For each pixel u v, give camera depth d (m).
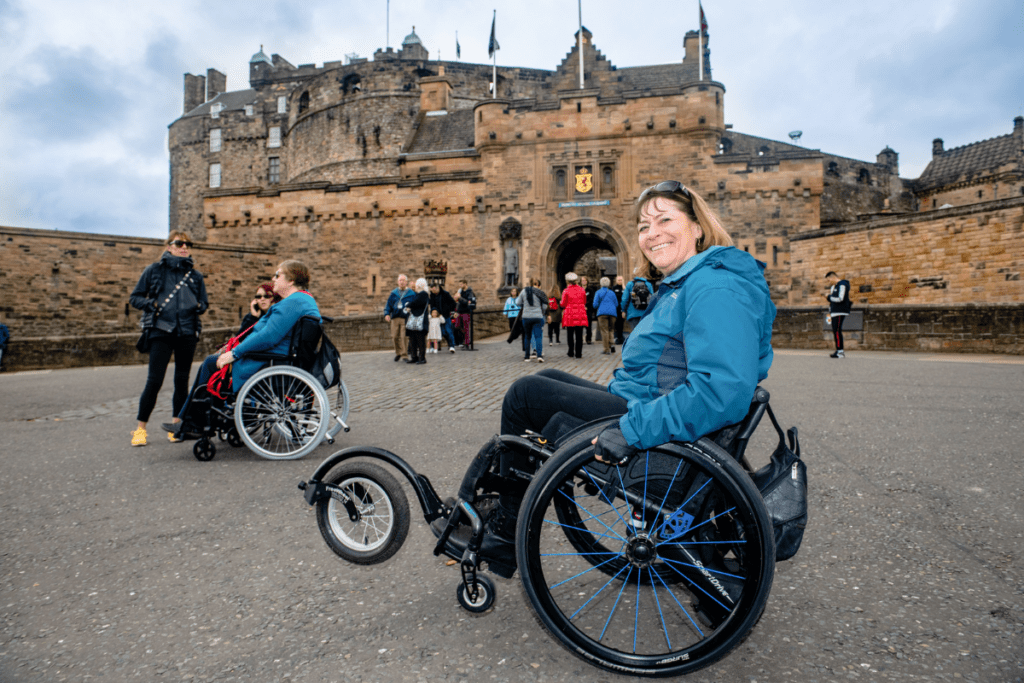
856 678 1.89
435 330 14.69
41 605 2.51
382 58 41.75
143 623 2.35
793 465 2.00
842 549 2.86
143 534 3.26
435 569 2.78
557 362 11.67
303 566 2.83
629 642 2.14
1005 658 1.98
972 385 7.75
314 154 42.56
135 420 6.77
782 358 12.48
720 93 26.20
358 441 5.29
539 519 1.94
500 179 27.52
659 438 1.79
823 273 23.17
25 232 24.08
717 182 26.08
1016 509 3.30
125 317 25.84
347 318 18.17
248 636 2.23
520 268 27.38
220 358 4.75
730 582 1.91
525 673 1.97
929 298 19.97
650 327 2.04
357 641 2.19
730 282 1.84
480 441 5.17
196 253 27.12
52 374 13.29
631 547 1.97
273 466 4.60
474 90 42.31
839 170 47.59
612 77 37.75
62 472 4.52
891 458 4.35
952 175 49.06
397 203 28.31
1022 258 17.73
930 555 2.77
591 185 26.84
